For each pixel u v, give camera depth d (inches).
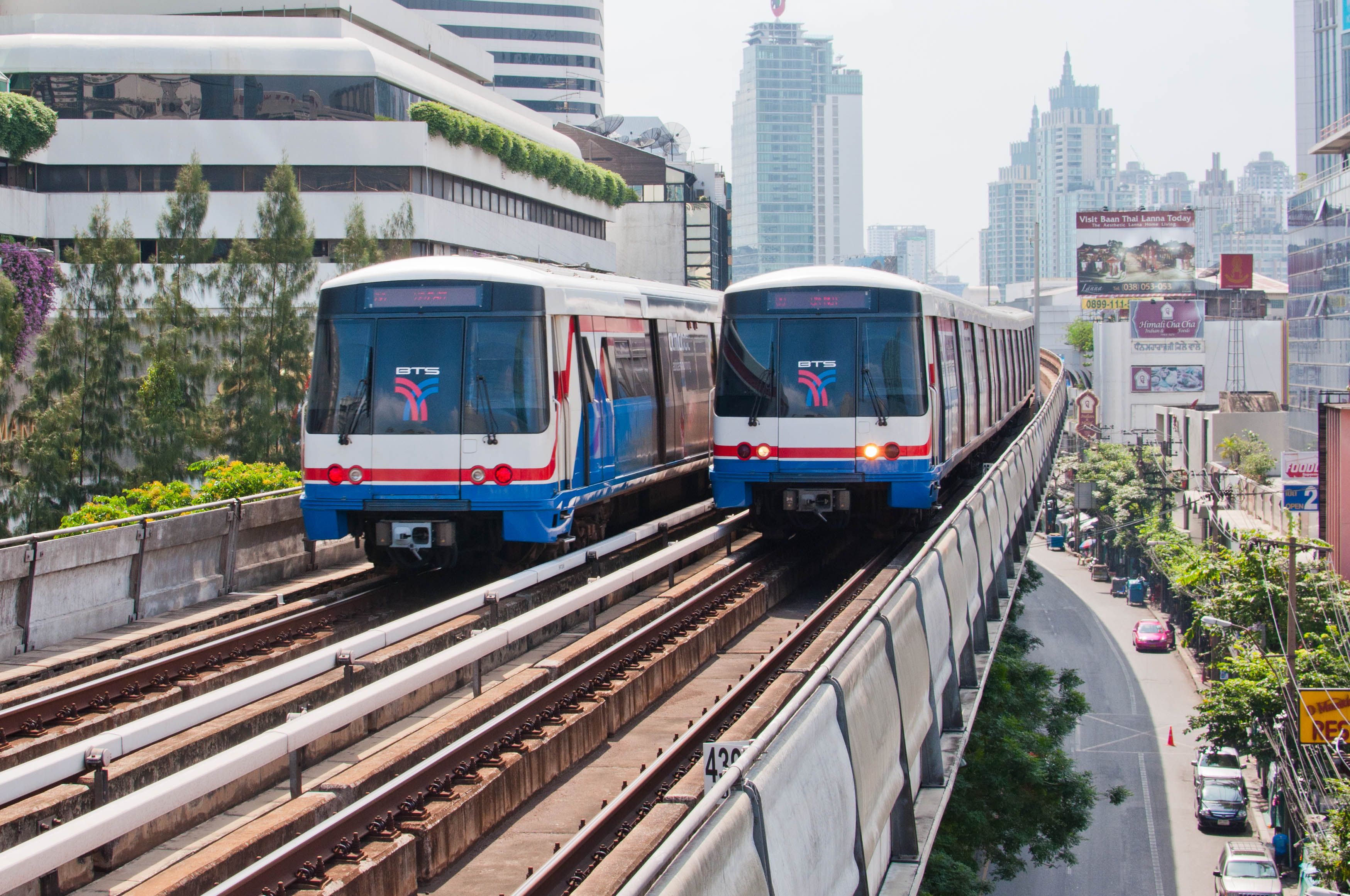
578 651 435.8
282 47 1838.1
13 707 366.0
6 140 1667.1
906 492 604.1
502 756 336.5
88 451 1270.9
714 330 810.8
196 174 1358.3
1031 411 1732.3
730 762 269.3
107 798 304.2
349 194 1830.7
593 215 2536.9
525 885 261.1
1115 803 1039.6
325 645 469.4
